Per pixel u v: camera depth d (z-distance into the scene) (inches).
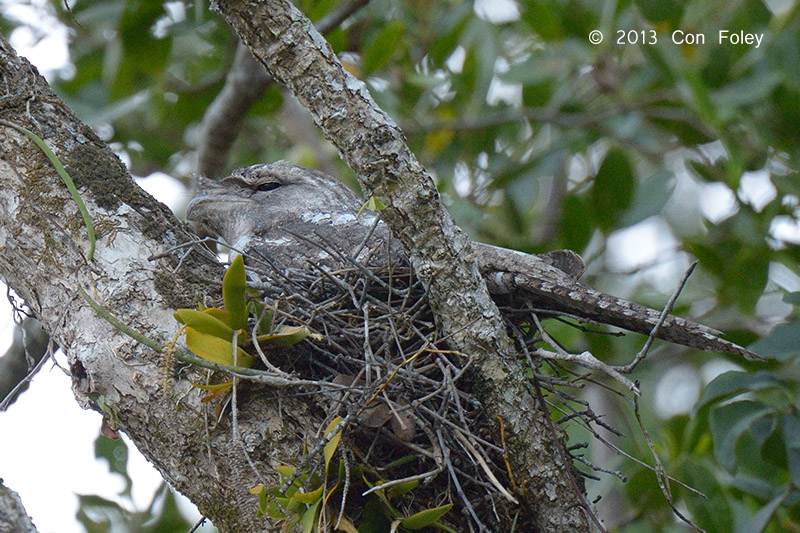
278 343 206.4
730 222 419.5
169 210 227.3
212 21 442.0
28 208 208.7
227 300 195.8
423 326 234.2
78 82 463.5
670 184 421.7
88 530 393.7
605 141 542.6
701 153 462.0
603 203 423.2
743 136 426.6
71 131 221.6
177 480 199.5
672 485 356.5
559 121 457.4
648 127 480.7
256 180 334.3
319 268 233.3
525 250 395.5
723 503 338.6
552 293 231.0
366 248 268.8
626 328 233.9
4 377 323.0
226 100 386.0
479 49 438.3
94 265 206.2
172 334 203.3
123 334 200.7
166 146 498.6
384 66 438.0
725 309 417.7
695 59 412.2
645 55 398.3
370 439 211.5
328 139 205.9
